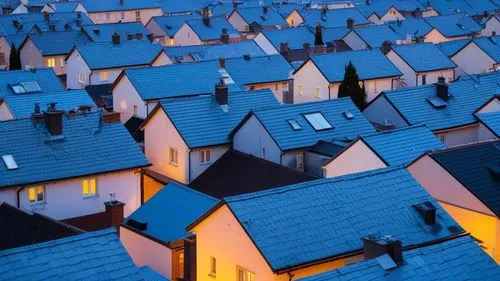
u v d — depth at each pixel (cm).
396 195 3825
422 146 5200
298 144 5912
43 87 7881
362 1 16938
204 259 3769
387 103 6631
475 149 4603
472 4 16500
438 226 3725
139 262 4509
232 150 6141
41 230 4369
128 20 15712
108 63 9681
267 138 5956
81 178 5259
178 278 4288
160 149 6378
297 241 3472
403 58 9125
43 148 5338
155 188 6250
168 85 7675
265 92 6694
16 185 5066
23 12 16075
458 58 9950
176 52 10056
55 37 11450
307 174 5472
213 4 16388
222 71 8025
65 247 2916
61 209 5241
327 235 3534
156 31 13488
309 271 3431
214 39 12494
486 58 9756
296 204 3638
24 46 11438
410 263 2912
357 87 7362
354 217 3653
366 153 5103
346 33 11825
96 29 11938
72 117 5591
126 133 5628
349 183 3822
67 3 16088
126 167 5403
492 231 4238
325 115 6234
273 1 17112
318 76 8469
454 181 4375
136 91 7550
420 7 16025
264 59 8988
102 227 5097
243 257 3531
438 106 6631
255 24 13688
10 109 6738
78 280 2823
